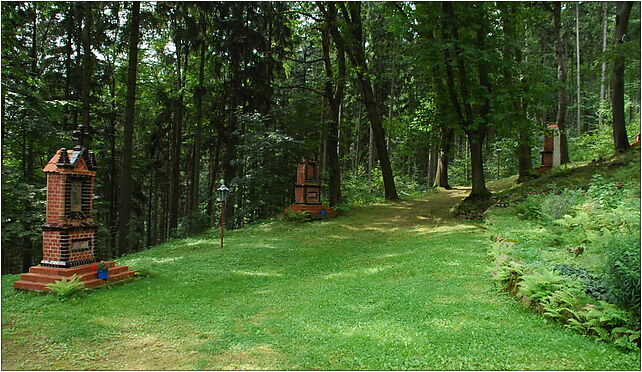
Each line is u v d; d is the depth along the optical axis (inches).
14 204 553.9
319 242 591.2
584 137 1118.4
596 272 242.8
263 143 765.9
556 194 554.9
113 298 329.1
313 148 889.5
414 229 620.7
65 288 325.4
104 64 816.3
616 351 181.9
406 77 1144.8
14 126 561.9
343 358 192.5
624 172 544.4
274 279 397.7
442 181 1050.7
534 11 725.9
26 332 249.1
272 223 758.5
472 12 645.9
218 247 581.0
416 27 668.7
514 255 318.7
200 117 858.1
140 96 989.2
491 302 261.4
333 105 875.4
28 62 720.3
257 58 881.5
